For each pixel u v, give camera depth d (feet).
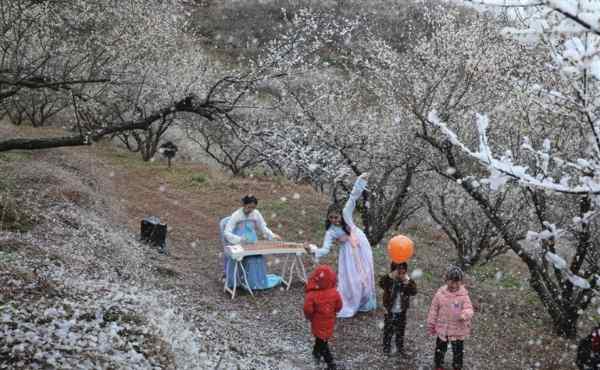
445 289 23.88
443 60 38.29
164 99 43.01
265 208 50.47
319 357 24.17
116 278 26.22
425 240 52.65
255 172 77.10
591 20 9.12
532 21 11.09
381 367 24.27
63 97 44.80
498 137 35.47
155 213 46.65
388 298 25.23
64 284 21.16
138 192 52.54
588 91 13.34
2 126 62.28
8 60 36.58
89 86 43.50
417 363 24.93
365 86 48.75
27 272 20.95
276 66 32.22
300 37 33.32
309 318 23.30
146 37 43.32
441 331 23.67
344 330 27.58
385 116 42.88
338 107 45.73
